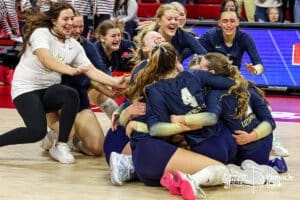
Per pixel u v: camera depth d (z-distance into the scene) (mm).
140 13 10250
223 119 3979
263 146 4078
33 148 4980
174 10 4801
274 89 8812
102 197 3580
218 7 9992
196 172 3707
